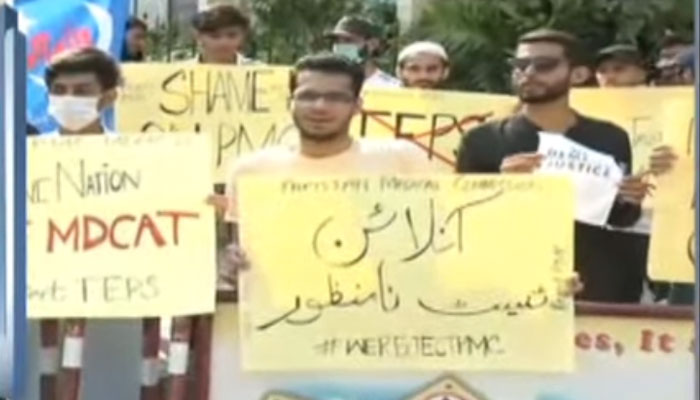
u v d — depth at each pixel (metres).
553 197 4.69
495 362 4.71
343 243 4.72
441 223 4.71
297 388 4.77
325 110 4.98
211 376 4.79
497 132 5.41
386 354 4.73
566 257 4.69
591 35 12.16
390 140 5.73
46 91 6.64
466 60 12.53
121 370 5.05
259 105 7.45
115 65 5.45
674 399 4.71
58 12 7.84
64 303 4.82
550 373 4.72
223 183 7.40
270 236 4.72
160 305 4.79
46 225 4.84
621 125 6.54
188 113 7.46
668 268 5.27
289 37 14.61
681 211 5.27
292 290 4.73
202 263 4.80
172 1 16.44
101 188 4.84
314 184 4.72
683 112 5.31
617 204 5.37
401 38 13.03
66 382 4.91
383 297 4.72
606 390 4.74
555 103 5.40
